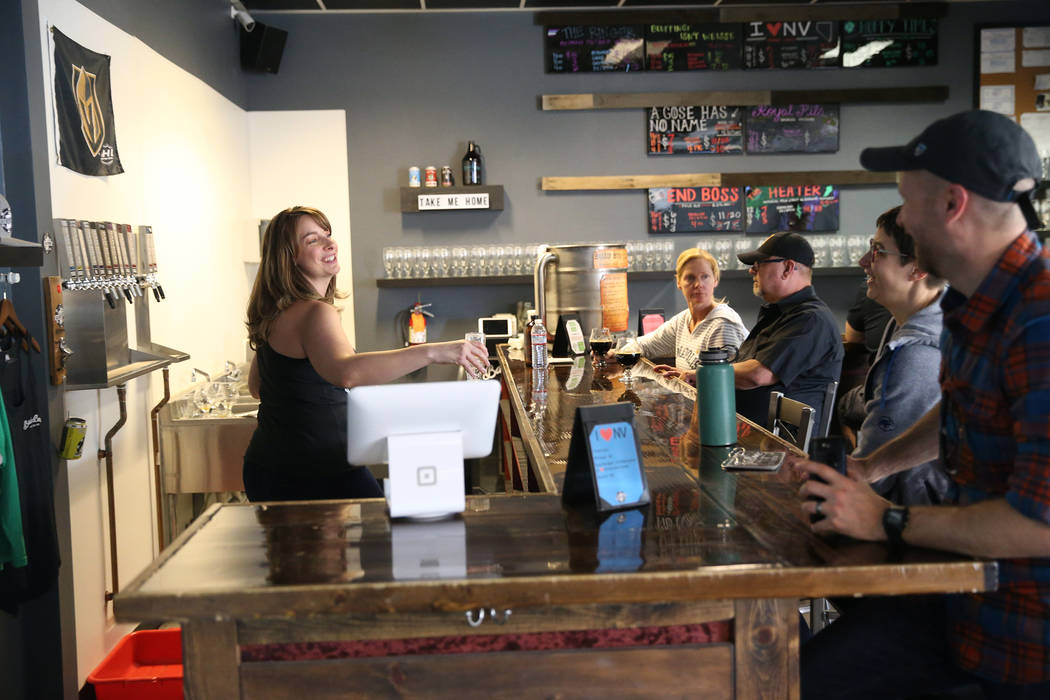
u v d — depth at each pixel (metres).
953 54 6.41
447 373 6.18
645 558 1.50
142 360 3.72
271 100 6.27
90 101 3.47
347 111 6.30
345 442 2.71
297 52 6.26
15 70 2.96
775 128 6.42
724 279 6.45
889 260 2.27
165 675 3.21
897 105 6.46
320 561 1.54
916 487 2.16
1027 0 6.38
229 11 5.79
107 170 3.62
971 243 1.48
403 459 1.79
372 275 6.40
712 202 6.43
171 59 4.57
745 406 3.76
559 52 6.29
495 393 1.80
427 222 6.39
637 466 1.84
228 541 1.67
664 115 6.38
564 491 1.87
